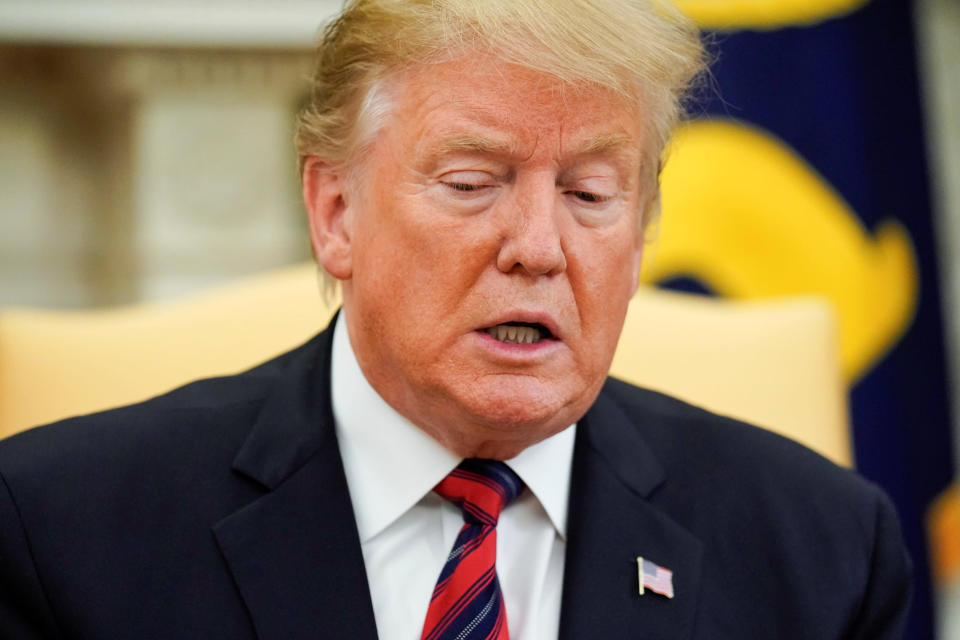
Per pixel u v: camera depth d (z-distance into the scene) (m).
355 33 2.95
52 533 2.91
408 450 3.08
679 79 3.08
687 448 3.45
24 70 7.55
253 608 2.86
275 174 7.82
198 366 4.15
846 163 6.20
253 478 3.05
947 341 6.27
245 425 3.20
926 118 6.31
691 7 6.20
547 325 2.80
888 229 6.23
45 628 2.85
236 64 7.71
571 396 2.86
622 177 2.90
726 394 4.31
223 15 7.62
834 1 6.23
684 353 4.34
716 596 3.14
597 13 2.78
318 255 3.17
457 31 2.75
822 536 3.30
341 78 3.00
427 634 2.88
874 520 3.40
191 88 7.71
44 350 4.09
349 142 2.99
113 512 2.96
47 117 7.64
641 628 3.01
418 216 2.81
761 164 6.20
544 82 2.75
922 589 6.21
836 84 6.21
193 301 4.30
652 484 3.29
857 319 6.20
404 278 2.85
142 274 7.73
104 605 2.84
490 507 3.02
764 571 3.22
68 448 3.07
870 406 6.21
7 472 2.99
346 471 3.14
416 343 2.84
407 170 2.83
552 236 2.76
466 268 2.78
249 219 7.80
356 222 2.99
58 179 7.68
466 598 2.90
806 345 4.41
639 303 4.44
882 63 6.27
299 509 3.01
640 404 3.62
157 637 2.81
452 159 2.78
